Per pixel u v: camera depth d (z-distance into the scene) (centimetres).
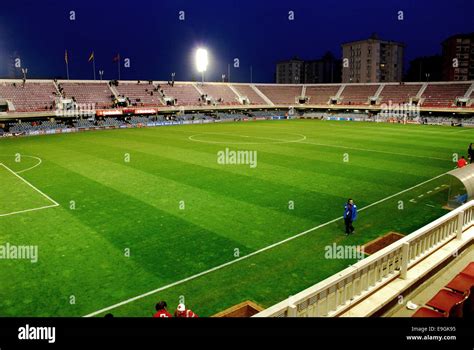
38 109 5784
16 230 1547
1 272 1194
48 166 2839
